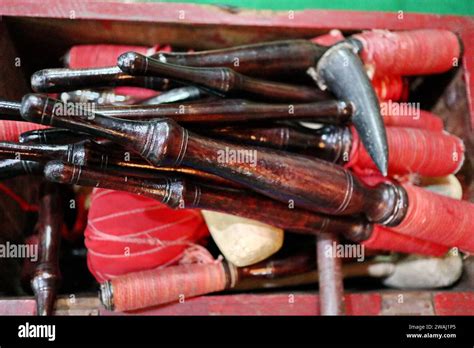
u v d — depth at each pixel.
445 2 1.67
